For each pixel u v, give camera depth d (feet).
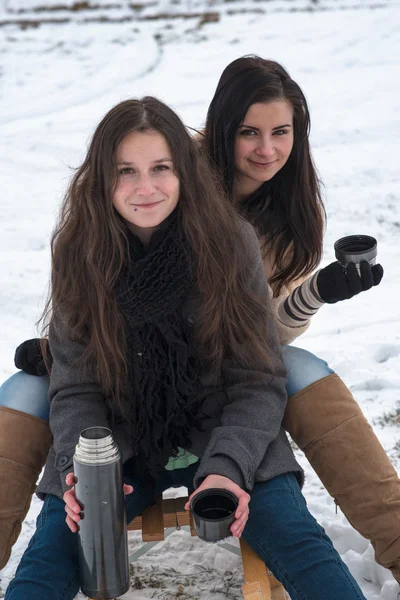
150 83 51.42
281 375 12.60
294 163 14.15
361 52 54.60
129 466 12.73
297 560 10.98
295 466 12.17
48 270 26.22
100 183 11.76
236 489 10.98
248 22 65.41
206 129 14.28
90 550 10.93
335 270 12.94
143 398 12.12
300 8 67.77
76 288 12.23
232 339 12.38
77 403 12.35
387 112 42.32
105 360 12.18
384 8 66.03
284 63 53.72
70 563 11.18
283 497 11.60
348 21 62.85
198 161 12.05
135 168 11.50
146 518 12.57
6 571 13.58
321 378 12.91
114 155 11.49
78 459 10.61
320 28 61.72
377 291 24.06
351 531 13.82
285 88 13.64
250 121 13.51
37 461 12.59
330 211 30.45
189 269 12.00
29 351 13.15
